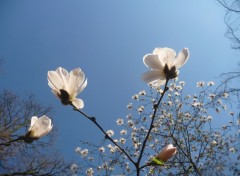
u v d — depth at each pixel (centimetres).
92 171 1009
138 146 1057
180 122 1038
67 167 1244
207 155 1001
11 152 1231
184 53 221
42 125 225
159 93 1091
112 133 1048
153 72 221
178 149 943
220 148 1036
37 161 1298
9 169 1287
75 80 218
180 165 929
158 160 215
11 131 1173
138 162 219
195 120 1080
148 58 222
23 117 1360
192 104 1093
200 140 1030
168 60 221
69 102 213
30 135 221
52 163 1273
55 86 216
